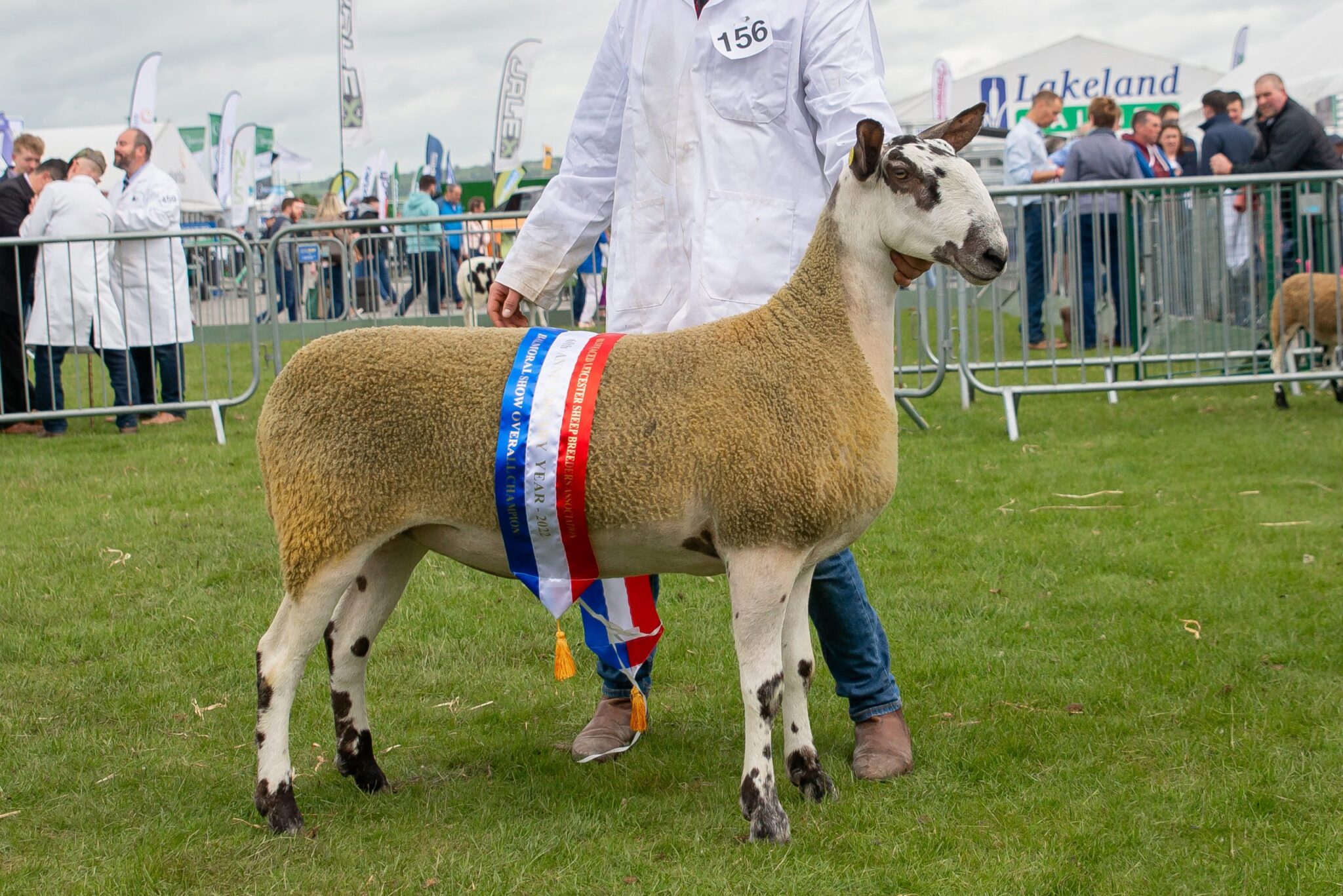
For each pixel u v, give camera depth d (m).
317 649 4.61
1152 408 9.37
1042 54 21.06
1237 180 8.41
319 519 3.03
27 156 10.43
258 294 12.48
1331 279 8.64
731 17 3.38
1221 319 9.38
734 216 3.40
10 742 3.80
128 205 9.49
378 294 11.08
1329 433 8.01
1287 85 14.56
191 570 5.63
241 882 2.88
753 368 3.01
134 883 2.86
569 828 3.15
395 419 3.02
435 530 3.15
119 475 7.71
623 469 2.94
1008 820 3.15
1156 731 3.69
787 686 3.28
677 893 2.79
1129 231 9.55
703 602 5.17
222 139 29.28
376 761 3.60
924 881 2.83
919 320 8.54
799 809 3.25
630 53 3.61
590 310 12.01
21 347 9.06
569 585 3.08
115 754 3.71
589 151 3.80
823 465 2.96
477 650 4.68
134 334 9.51
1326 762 3.39
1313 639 4.41
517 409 2.97
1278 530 5.79
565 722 4.01
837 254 3.08
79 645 4.70
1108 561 5.43
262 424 3.13
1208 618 4.68
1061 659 4.34
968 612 4.91
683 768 3.56
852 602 3.50
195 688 4.29
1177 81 20.98
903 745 3.55
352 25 19.27
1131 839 3.01
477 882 2.85
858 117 3.27
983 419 9.13
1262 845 2.95
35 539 6.11
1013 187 8.34
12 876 2.91
